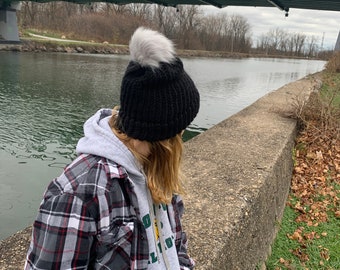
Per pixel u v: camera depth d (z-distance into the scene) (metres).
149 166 1.03
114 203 0.93
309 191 4.82
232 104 16.73
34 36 46.16
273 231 3.68
